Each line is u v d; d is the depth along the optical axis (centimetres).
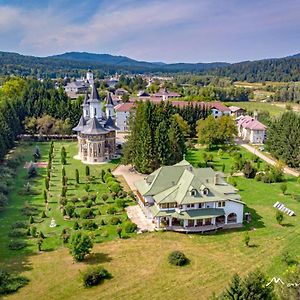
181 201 6269
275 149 11531
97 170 10075
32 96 15488
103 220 6544
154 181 6944
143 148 9450
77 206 7394
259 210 7331
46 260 5256
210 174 7112
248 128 14462
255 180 9438
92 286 4641
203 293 4525
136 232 6175
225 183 7019
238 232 6262
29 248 5612
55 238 5956
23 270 4969
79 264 5156
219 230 6328
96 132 10794
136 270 5022
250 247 5719
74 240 5225
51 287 4603
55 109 15088
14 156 11231
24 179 9219
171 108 13050
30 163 10219
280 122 11694
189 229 6178
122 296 4450
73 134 14662
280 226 6544
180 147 10419
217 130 12762
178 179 7025
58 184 8850
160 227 6272
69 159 11338
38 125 14312
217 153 12338
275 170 9431
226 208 6512
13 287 4522
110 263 5191
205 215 6275
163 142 9456
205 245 5775
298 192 8500
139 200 7369
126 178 9338
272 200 7950
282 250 5628
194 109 14775
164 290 4578
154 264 5178
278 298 3422
